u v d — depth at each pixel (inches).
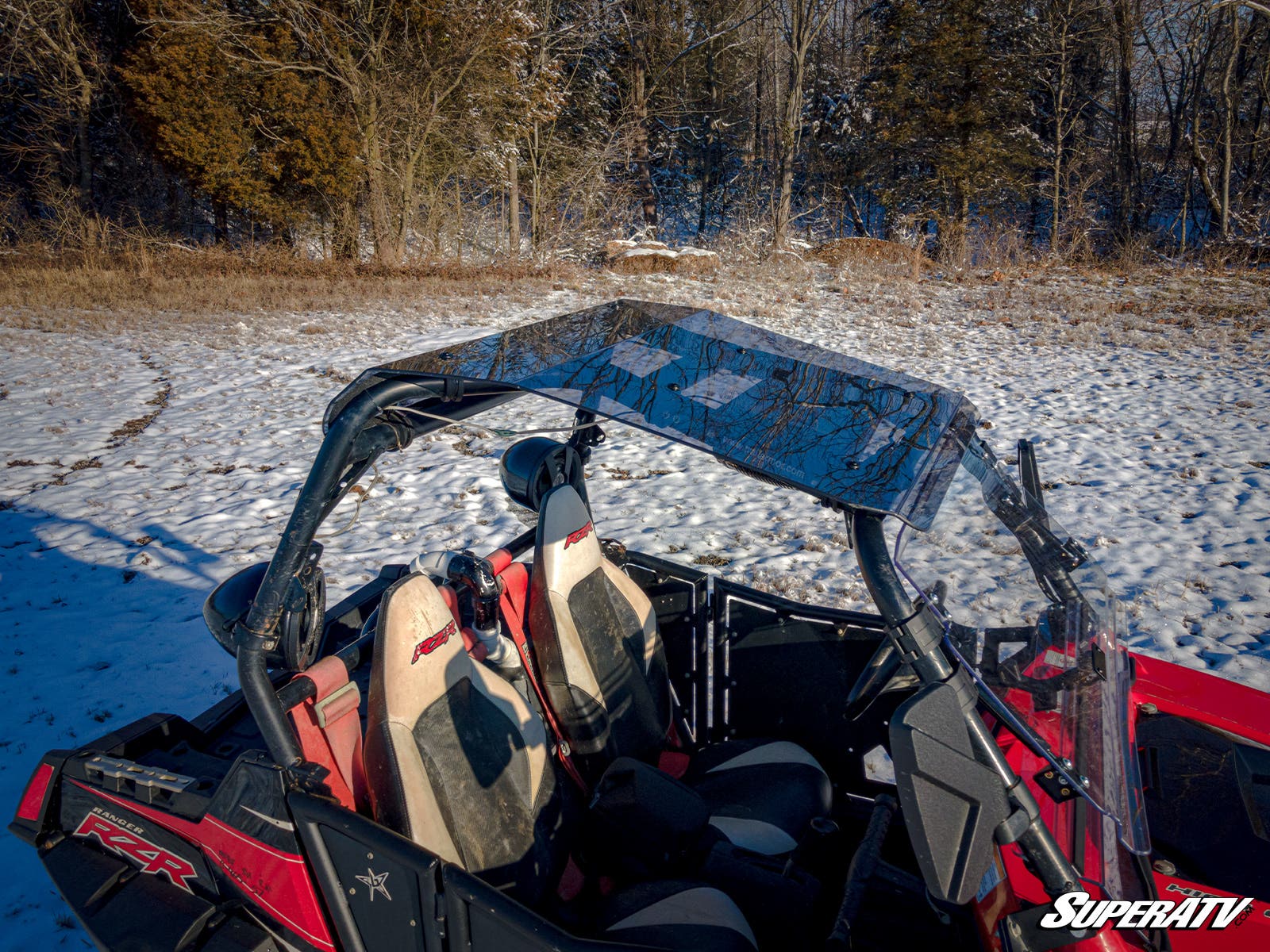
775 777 111.9
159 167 1285.7
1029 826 68.1
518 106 1180.5
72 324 637.9
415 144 1141.1
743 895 90.0
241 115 1079.0
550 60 1253.1
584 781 109.4
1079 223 1170.6
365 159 1107.9
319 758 91.3
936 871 61.9
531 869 93.1
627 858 97.5
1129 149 1373.0
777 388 91.1
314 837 82.6
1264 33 1264.8
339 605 132.2
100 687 184.2
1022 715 74.5
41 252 1048.8
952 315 663.8
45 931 119.9
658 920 84.7
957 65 1266.0
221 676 189.3
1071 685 82.7
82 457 345.1
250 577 91.9
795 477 74.2
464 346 100.1
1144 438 343.9
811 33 1259.8
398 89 1088.8
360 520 279.4
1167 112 1541.6
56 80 1176.8
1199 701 104.9
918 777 61.1
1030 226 1621.6
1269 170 1322.6
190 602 224.1
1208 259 909.2
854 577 227.6
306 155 1047.0
